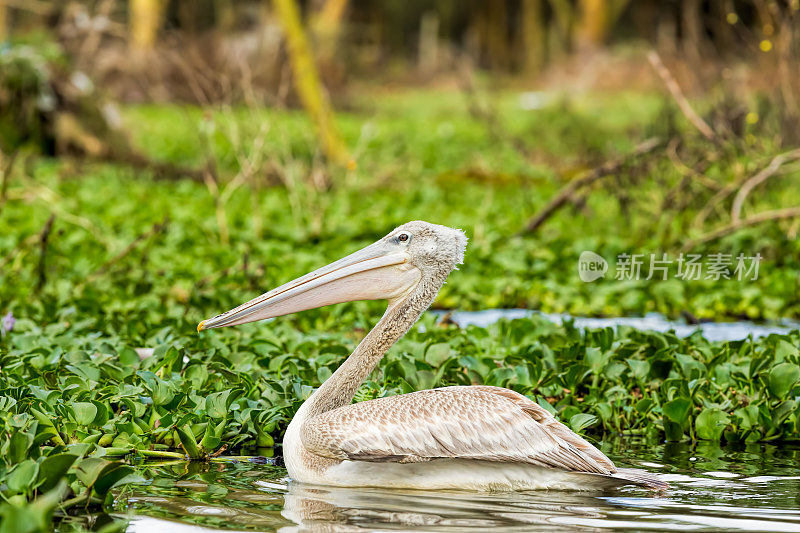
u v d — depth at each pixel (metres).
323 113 26.92
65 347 9.87
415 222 7.41
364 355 7.22
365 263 7.35
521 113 42.97
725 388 9.01
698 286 14.55
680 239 16.50
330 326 12.11
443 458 6.57
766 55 19.77
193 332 10.37
